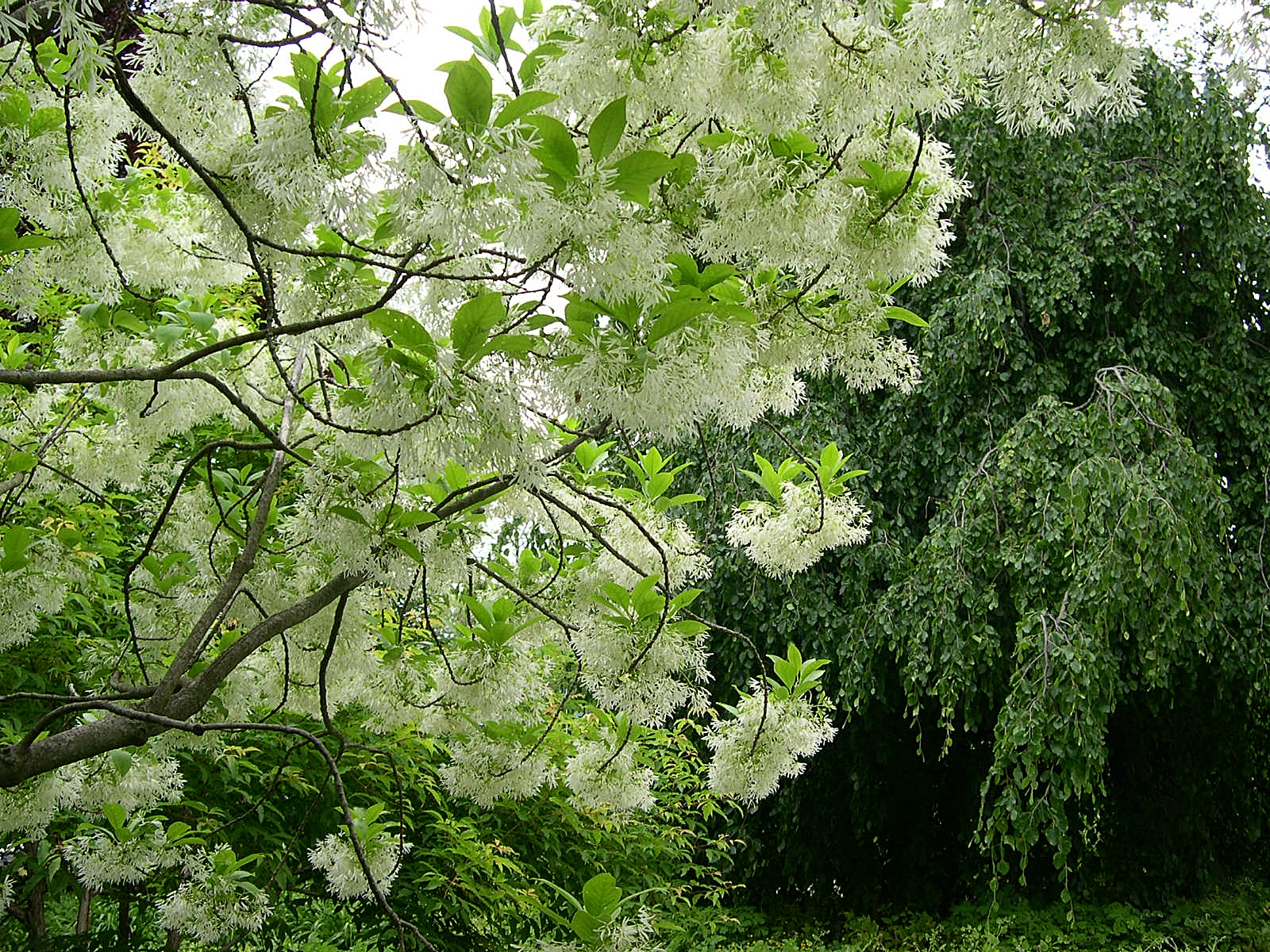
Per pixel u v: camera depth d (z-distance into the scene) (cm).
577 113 192
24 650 334
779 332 222
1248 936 764
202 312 280
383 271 212
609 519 272
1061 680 605
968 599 697
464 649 265
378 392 159
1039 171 854
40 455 270
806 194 187
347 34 130
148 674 285
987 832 604
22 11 136
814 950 840
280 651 298
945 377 813
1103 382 711
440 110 148
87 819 306
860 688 758
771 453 819
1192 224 832
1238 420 784
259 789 363
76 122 222
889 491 856
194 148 171
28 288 246
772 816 892
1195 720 802
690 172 191
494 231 173
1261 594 709
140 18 152
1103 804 824
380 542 195
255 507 278
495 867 396
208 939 274
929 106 188
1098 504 634
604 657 244
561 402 166
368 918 392
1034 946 780
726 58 179
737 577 835
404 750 378
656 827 524
